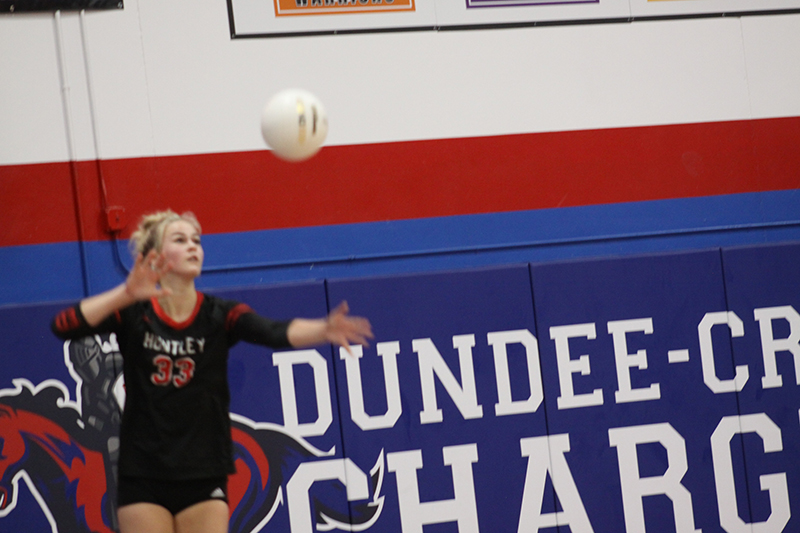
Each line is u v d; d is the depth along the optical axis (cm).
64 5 1170
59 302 1102
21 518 1065
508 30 1300
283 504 1127
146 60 1195
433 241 1266
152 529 777
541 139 1301
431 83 1277
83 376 1095
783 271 1270
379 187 1256
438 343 1182
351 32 1257
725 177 1346
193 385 780
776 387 1248
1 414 1070
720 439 1228
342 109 1250
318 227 1236
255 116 1225
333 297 1165
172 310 783
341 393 1155
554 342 1208
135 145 1187
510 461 1182
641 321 1230
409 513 1155
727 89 1354
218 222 1205
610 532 1192
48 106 1165
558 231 1298
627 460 1207
